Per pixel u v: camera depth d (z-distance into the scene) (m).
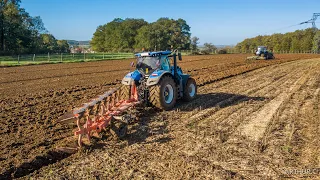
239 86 13.66
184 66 25.69
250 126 7.24
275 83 14.53
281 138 6.39
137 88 8.52
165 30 68.62
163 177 4.68
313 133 6.66
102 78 17.62
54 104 10.03
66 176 4.75
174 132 6.80
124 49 79.44
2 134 6.75
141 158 5.39
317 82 14.55
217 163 5.18
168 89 8.88
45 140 6.34
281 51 85.50
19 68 24.17
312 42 76.56
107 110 6.89
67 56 44.34
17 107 9.53
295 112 8.56
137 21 88.12
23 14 61.16
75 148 5.80
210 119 7.90
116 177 4.70
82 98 11.18
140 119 7.82
